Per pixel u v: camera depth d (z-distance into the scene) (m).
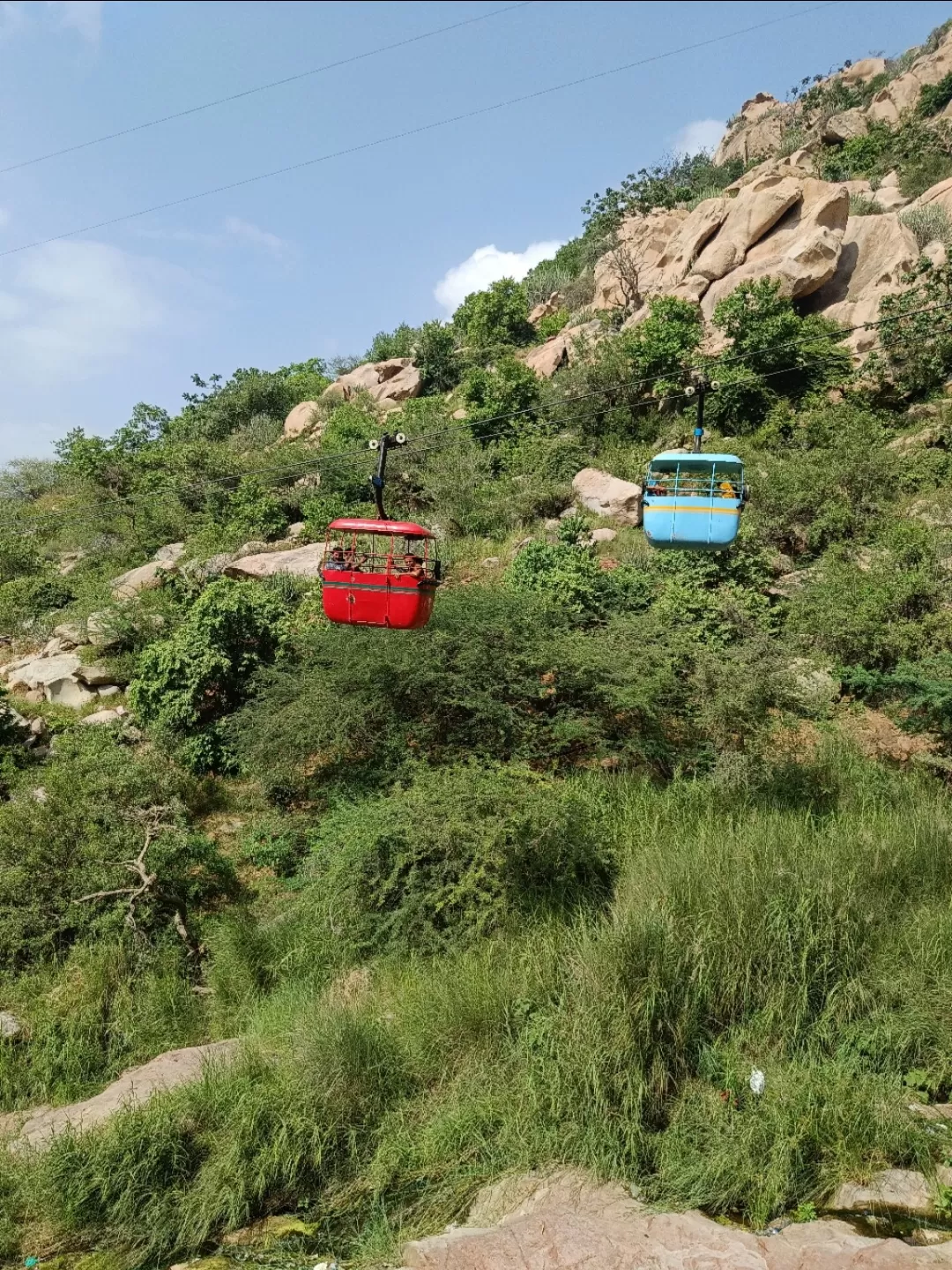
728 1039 7.30
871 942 7.99
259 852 11.80
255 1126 6.58
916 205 31.55
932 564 15.02
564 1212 5.82
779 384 24.91
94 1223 6.32
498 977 7.97
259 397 44.50
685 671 13.02
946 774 12.09
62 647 18.72
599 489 21.47
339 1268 5.76
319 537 22.66
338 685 12.64
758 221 29.97
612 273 37.81
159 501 27.78
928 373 23.14
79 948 9.55
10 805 11.12
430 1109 7.00
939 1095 6.81
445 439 27.34
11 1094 8.16
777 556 17.69
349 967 9.17
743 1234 5.47
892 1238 5.38
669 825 10.63
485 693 12.22
